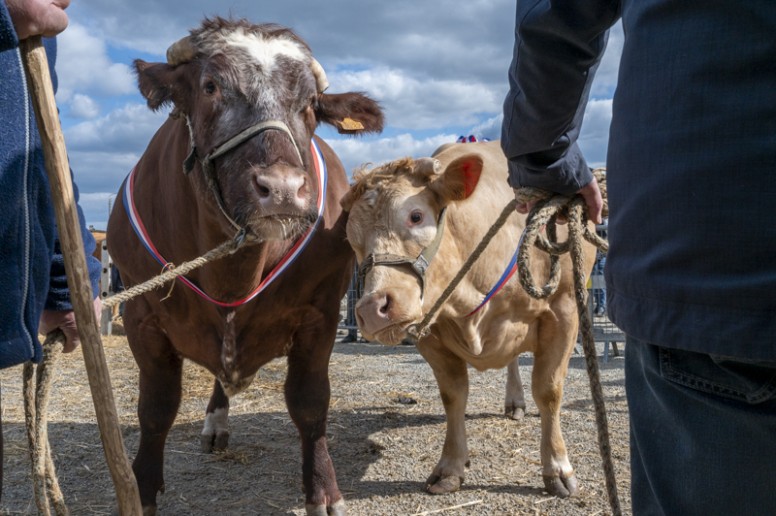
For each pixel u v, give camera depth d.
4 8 1.51
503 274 3.87
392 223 3.46
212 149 2.89
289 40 3.12
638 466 1.46
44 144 1.70
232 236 2.96
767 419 1.20
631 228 1.35
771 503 1.23
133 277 3.69
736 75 1.18
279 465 4.66
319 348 3.64
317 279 3.54
